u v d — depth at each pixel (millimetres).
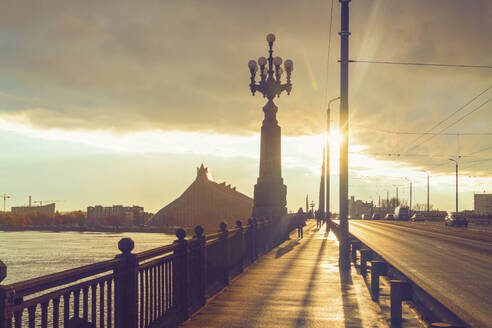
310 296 10398
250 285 11812
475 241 27531
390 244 24625
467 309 7992
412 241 27234
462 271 13320
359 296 10453
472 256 18062
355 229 45719
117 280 5293
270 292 10859
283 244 25406
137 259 5691
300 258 18125
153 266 6602
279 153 27297
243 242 14258
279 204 27000
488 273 12852
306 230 42094
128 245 5492
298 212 30609
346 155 16219
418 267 14320
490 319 7301
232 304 9531
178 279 8000
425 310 8922
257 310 8992
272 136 27234
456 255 18438
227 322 8039
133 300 5527
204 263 9375
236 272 13445
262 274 13727
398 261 16016
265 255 19297
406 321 8328
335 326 7867
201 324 7898
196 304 9008
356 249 17109
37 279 3568
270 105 27250
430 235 34469
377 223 70938
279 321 8148
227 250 11797
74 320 4121
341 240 15461
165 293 7242
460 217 57250
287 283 12117
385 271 10141
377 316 8617
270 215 25281
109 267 4941
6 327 3135
